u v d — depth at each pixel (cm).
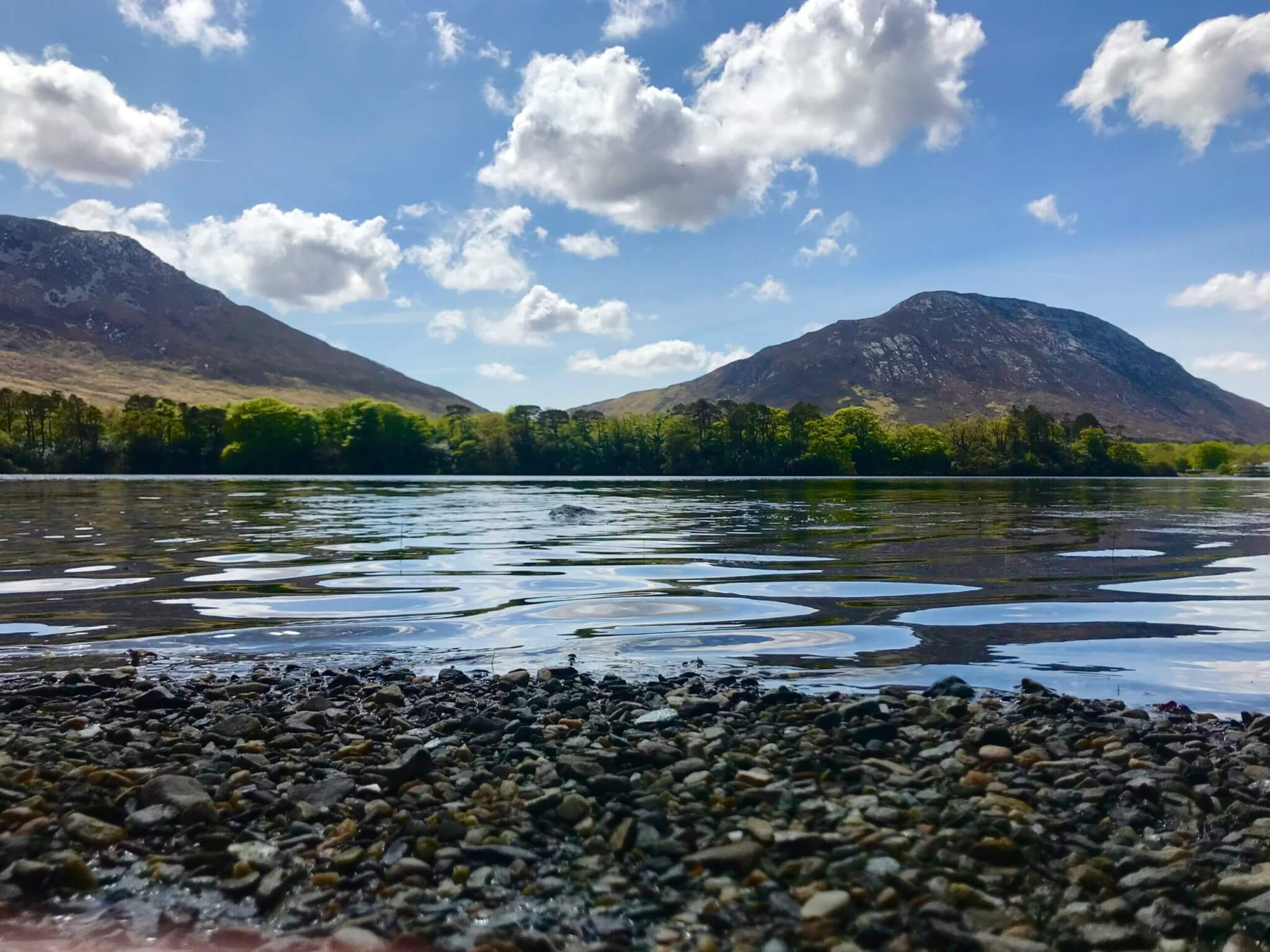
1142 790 72
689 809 69
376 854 63
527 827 66
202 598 179
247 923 55
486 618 159
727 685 110
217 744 86
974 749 83
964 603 176
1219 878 59
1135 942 52
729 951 51
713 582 206
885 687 109
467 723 91
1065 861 62
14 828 66
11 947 52
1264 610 169
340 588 194
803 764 78
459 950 51
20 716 95
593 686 109
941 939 52
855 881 58
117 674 113
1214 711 103
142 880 60
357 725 93
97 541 297
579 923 54
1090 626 153
